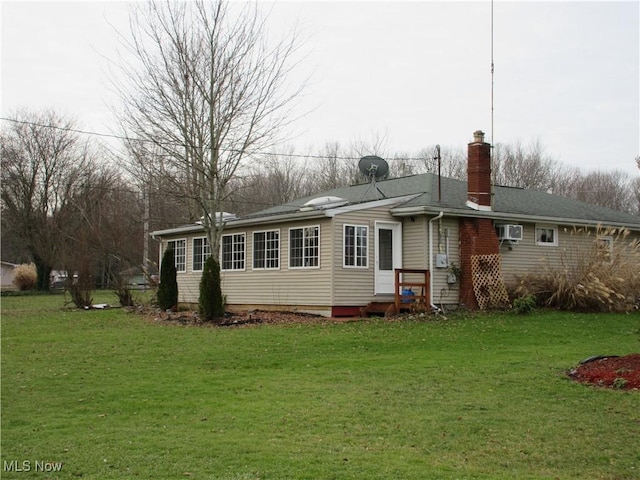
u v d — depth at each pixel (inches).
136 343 622.5
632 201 2341.3
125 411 380.8
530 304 787.4
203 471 271.9
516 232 852.0
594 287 799.7
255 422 347.9
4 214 1957.4
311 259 805.9
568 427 331.3
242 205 1728.6
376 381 442.0
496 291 820.0
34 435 334.6
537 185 2128.4
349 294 781.9
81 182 1939.0
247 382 449.4
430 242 801.6
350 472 268.2
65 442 320.5
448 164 2118.6
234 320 743.7
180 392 423.8
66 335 693.9
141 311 925.2
